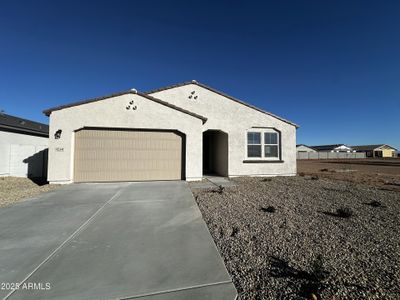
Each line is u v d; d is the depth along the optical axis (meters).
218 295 2.32
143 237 3.81
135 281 2.54
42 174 12.90
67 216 4.96
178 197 6.84
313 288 2.39
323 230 4.12
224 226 4.33
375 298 2.27
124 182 9.61
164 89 11.73
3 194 7.24
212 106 12.01
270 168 12.47
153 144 10.11
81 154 9.47
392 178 12.06
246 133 12.30
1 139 10.94
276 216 4.95
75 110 9.27
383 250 3.33
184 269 2.81
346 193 7.56
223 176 12.43
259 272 2.75
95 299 2.24
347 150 70.44
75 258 3.06
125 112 9.67
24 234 3.90
